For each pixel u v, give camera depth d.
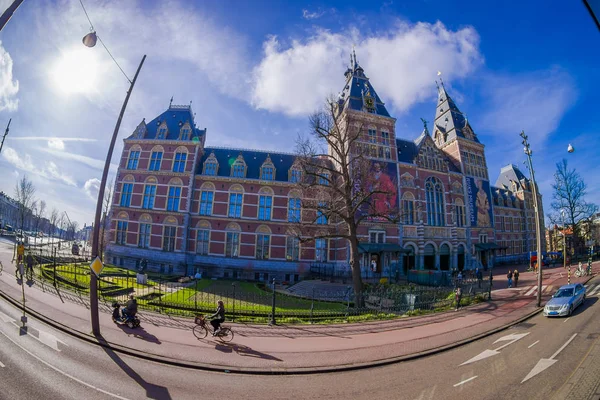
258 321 16.75
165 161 40.88
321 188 27.41
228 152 44.94
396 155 41.50
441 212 44.22
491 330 15.76
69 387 8.62
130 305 14.35
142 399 8.31
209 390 9.12
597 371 9.82
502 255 57.75
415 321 17.67
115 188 40.47
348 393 9.14
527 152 22.80
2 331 12.57
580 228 50.84
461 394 8.88
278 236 40.06
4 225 84.69
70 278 24.19
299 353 12.29
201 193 40.84
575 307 18.72
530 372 10.20
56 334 12.93
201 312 17.88
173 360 11.00
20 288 20.25
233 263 38.62
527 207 66.00
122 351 11.60
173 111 45.53
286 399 8.74
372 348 13.02
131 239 39.03
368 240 37.16
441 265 42.75
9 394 7.93
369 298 21.59
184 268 37.44
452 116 52.56
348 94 43.16
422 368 11.08
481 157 51.44
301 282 32.91
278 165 44.69
